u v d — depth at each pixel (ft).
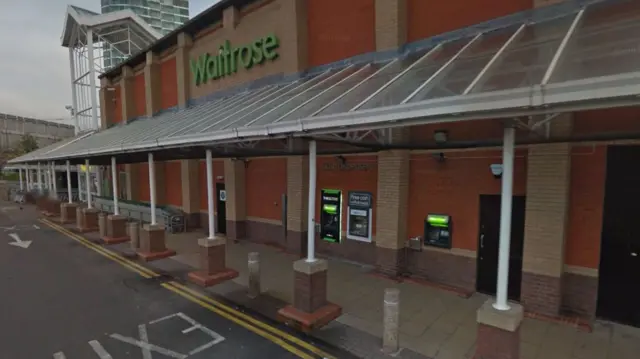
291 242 35.01
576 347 16.62
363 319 20.27
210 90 45.24
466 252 24.02
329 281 26.11
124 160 52.90
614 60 11.41
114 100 73.00
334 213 31.71
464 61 18.43
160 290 25.94
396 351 16.79
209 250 27.61
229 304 23.03
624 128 17.85
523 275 20.51
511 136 13.46
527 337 17.52
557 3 19.60
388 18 26.40
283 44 34.63
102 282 27.91
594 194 18.89
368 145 24.44
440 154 24.50
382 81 21.15
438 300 22.50
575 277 19.58
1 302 23.79
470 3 23.40
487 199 23.03
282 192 37.17
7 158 142.72
